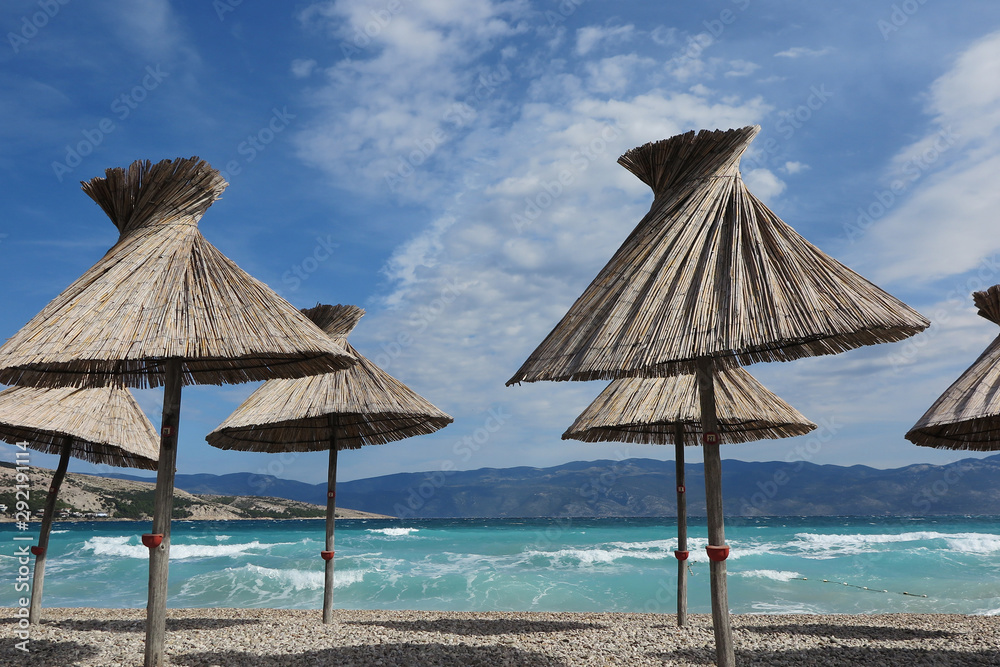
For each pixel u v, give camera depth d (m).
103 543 28.83
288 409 8.51
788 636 8.54
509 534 36.09
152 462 9.02
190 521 69.19
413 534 36.44
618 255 5.09
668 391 8.36
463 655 6.97
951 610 14.30
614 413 8.41
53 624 8.53
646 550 25.89
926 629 9.49
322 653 6.77
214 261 5.60
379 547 27.86
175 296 5.13
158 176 5.83
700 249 4.52
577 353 4.47
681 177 5.25
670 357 3.90
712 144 5.14
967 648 7.82
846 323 3.64
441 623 9.65
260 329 5.11
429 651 7.09
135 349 4.64
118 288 5.07
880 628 9.48
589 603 14.93
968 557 22.64
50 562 22.48
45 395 7.81
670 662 6.82
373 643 7.38
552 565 20.98
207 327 4.96
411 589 16.45
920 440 7.61
